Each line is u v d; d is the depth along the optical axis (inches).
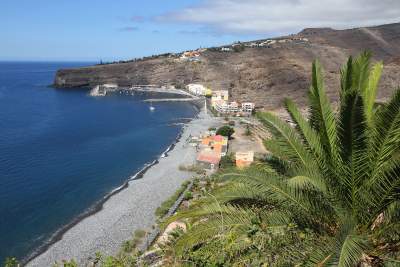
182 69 7352.4
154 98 6122.1
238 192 346.9
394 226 297.9
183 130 3639.3
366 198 308.7
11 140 3152.1
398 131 297.3
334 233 316.2
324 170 336.5
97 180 2159.2
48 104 5457.7
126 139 3272.6
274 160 393.1
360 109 287.3
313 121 378.0
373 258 296.4
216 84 6737.2
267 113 391.9
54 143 3078.2
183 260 319.3
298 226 323.9
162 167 2363.4
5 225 1569.9
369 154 304.5
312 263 269.9
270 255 311.4
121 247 1302.9
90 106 5300.2
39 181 2116.1
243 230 328.2
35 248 1384.1
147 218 1563.7
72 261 350.6
